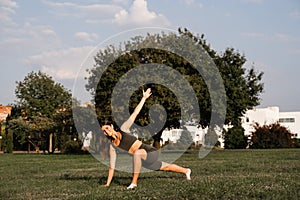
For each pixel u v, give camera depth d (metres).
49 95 39.91
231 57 25.97
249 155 15.91
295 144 32.75
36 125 37.12
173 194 5.22
